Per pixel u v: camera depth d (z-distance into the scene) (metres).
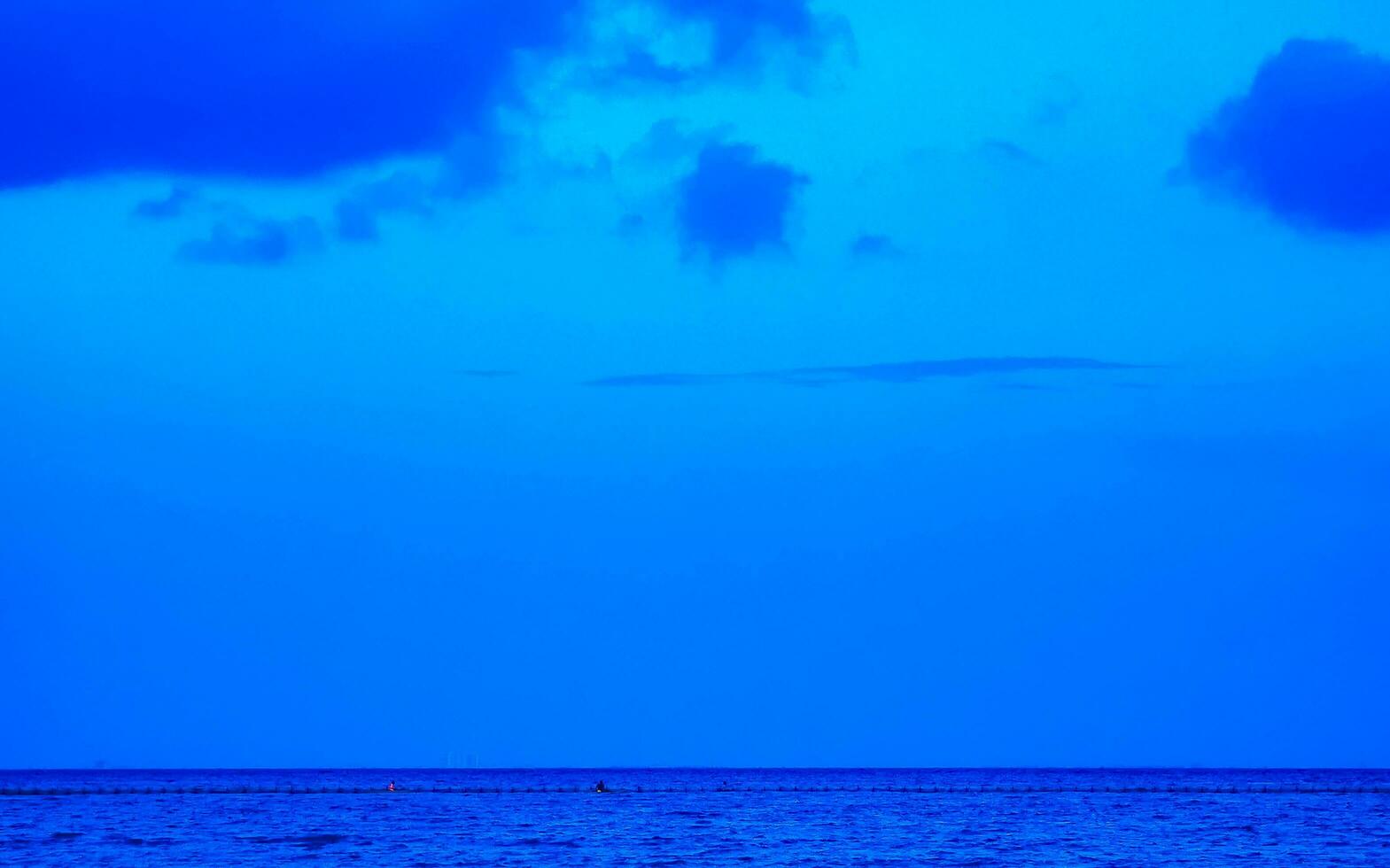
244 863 100.00
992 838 121.94
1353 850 108.44
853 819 151.62
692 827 137.75
